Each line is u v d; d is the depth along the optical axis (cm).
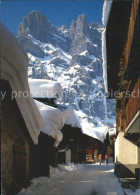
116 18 907
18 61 1016
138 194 1073
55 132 1841
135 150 1908
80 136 4034
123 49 1125
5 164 1062
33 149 1661
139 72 955
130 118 1330
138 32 825
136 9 736
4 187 1024
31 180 1529
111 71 1377
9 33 966
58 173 2212
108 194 1223
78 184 1602
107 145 6241
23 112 1221
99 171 2736
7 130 1098
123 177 1905
